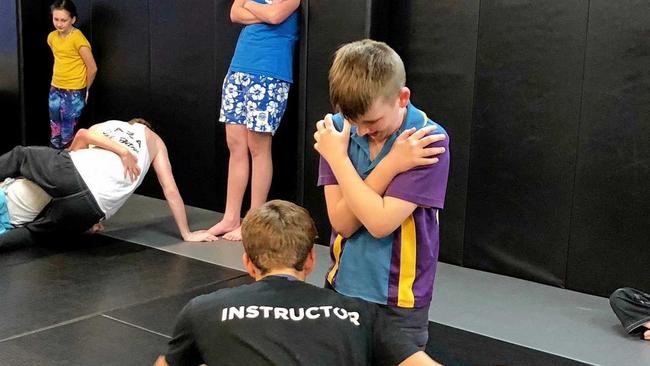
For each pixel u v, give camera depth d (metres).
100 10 5.31
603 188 3.41
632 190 3.34
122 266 3.72
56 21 5.08
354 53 1.79
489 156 3.71
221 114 4.23
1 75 5.49
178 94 5.00
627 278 3.39
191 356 1.60
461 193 3.83
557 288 3.58
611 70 3.32
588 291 3.51
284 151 4.49
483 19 3.63
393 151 1.83
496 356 2.76
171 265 3.76
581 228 3.49
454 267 3.87
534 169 3.59
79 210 3.75
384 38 3.95
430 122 1.92
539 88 3.52
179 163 5.09
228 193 4.33
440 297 3.41
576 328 3.07
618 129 3.34
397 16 3.92
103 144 3.85
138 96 5.22
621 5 3.26
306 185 4.19
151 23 5.04
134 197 5.32
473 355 2.77
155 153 4.13
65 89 5.21
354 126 1.93
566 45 3.42
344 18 3.90
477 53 3.68
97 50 5.39
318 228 4.18
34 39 5.43
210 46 4.76
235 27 4.59
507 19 3.57
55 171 3.70
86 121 5.52
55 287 3.37
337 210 1.94
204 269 3.71
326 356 1.49
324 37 3.99
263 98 4.07
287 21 4.05
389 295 1.94
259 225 1.72
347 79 1.77
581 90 3.41
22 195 3.82
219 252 4.02
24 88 5.43
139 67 5.18
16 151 3.79
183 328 1.58
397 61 1.80
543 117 3.53
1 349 2.67
